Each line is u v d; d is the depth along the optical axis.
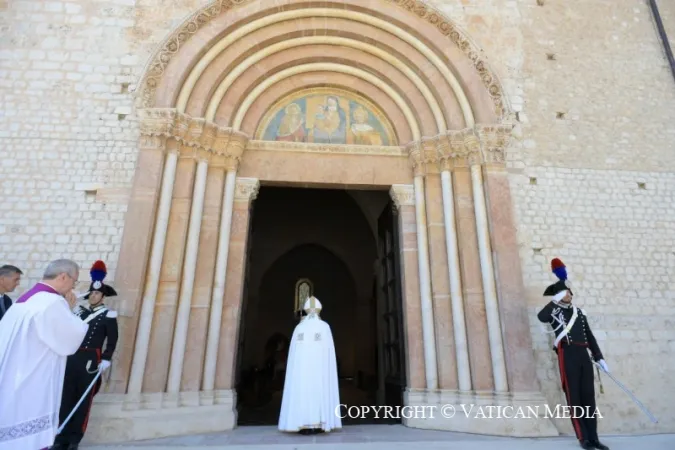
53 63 7.54
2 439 2.91
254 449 4.79
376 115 8.68
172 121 6.98
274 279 20.52
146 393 5.97
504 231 7.14
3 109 7.18
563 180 7.89
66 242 6.70
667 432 6.64
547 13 8.95
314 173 7.98
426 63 8.24
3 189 6.81
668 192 8.05
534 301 7.12
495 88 7.87
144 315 6.23
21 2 7.79
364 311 17.31
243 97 8.08
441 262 7.40
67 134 7.22
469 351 6.84
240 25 7.98
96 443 5.34
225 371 6.73
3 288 4.89
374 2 8.27
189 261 6.80
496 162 7.49
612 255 7.53
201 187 7.21
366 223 17.66
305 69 8.55
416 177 7.93
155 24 7.96
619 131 8.34
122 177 7.09
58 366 3.30
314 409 5.74
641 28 9.16
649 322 7.20
